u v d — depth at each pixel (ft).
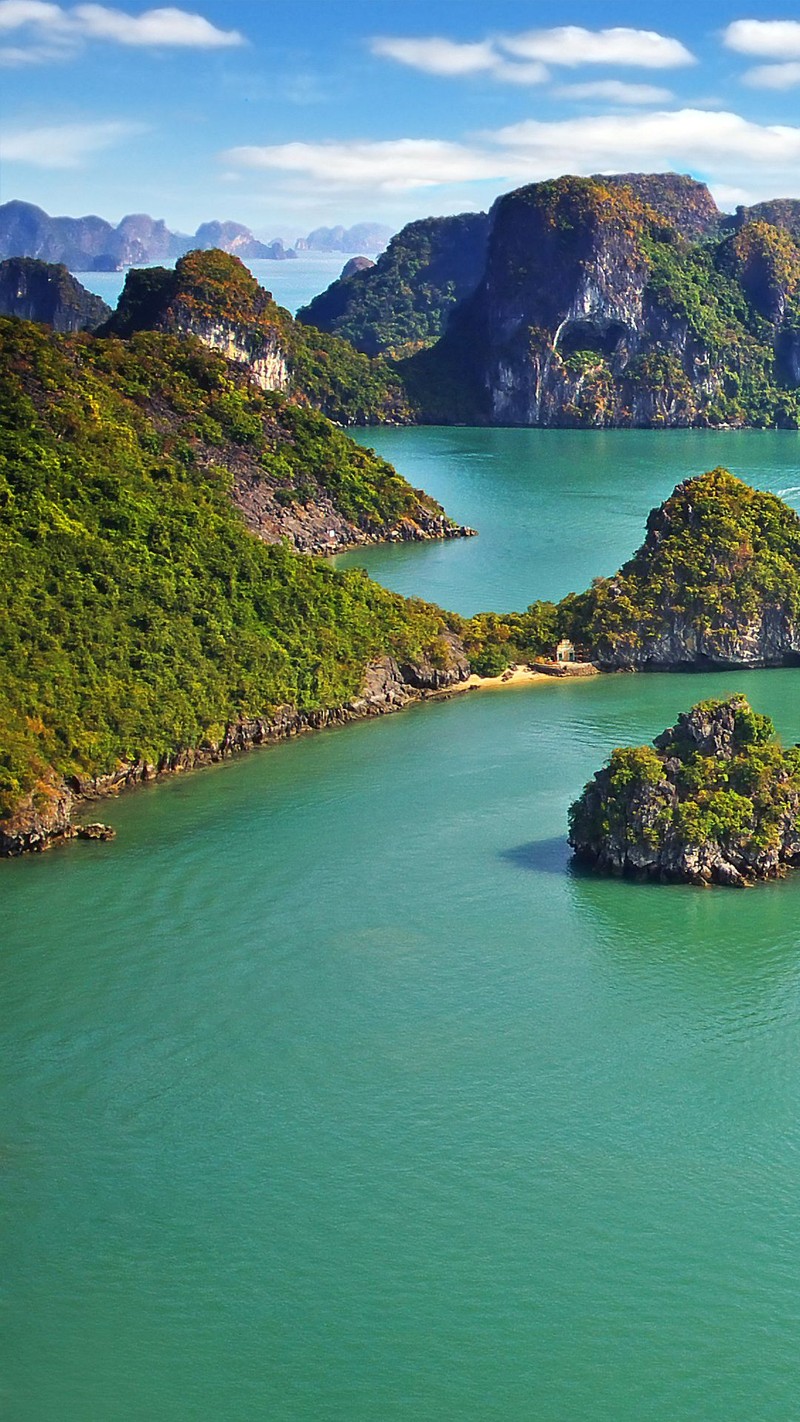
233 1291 303.27
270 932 433.07
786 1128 348.38
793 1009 394.93
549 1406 278.05
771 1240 314.55
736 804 467.52
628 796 471.62
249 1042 380.99
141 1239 316.19
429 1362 287.28
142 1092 361.92
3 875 471.62
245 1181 332.39
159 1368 286.46
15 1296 302.04
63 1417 276.00
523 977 409.90
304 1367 286.46
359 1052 376.68
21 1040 381.81
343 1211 323.57
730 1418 275.18
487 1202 325.62
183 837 499.51
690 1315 296.92
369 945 426.10
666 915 442.09
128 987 405.39
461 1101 358.02
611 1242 314.35
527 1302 299.99
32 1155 341.00
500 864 475.72
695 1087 362.94
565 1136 345.92
